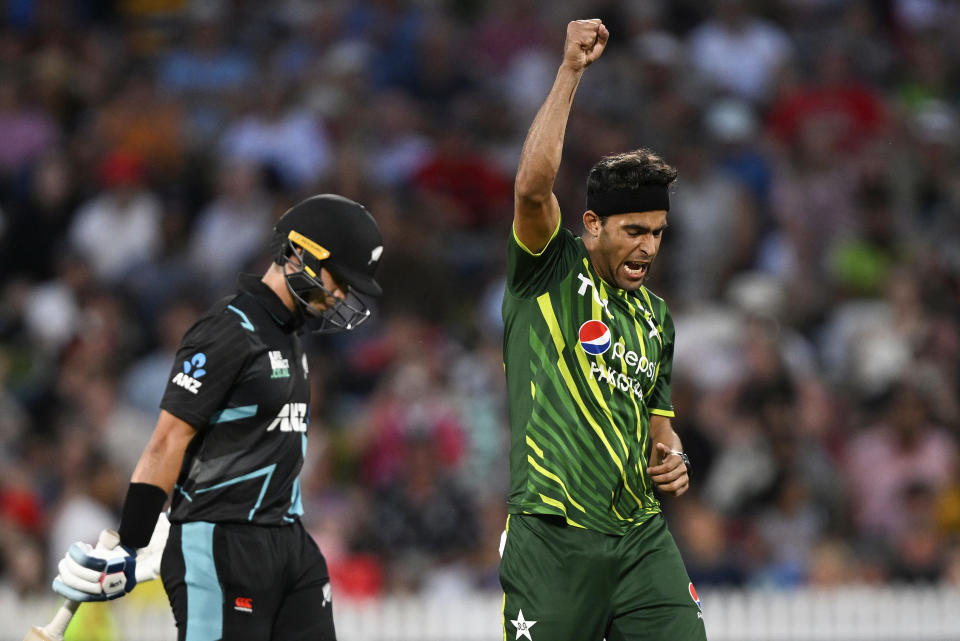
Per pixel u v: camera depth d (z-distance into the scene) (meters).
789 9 63.50
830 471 41.44
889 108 59.31
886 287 49.47
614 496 18.88
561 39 60.09
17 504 38.88
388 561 37.62
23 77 57.19
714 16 61.59
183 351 18.81
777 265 50.53
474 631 35.31
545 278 19.28
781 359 41.94
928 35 65.19
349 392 44.97
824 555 38.38
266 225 49.88
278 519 19.19
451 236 51.22
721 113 55.31
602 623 18.75
